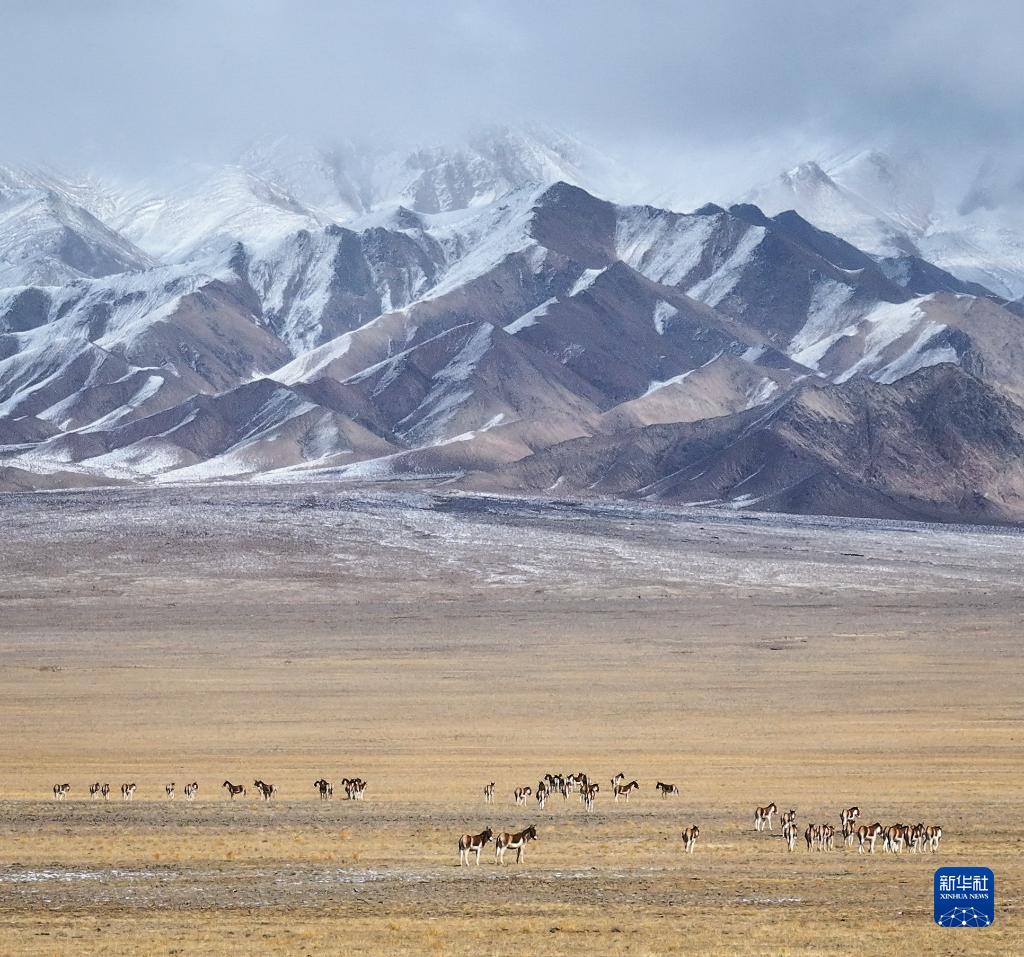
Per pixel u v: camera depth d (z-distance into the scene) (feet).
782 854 616.80
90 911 505.25
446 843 642.63
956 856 611.47
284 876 562.66
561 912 501.97
